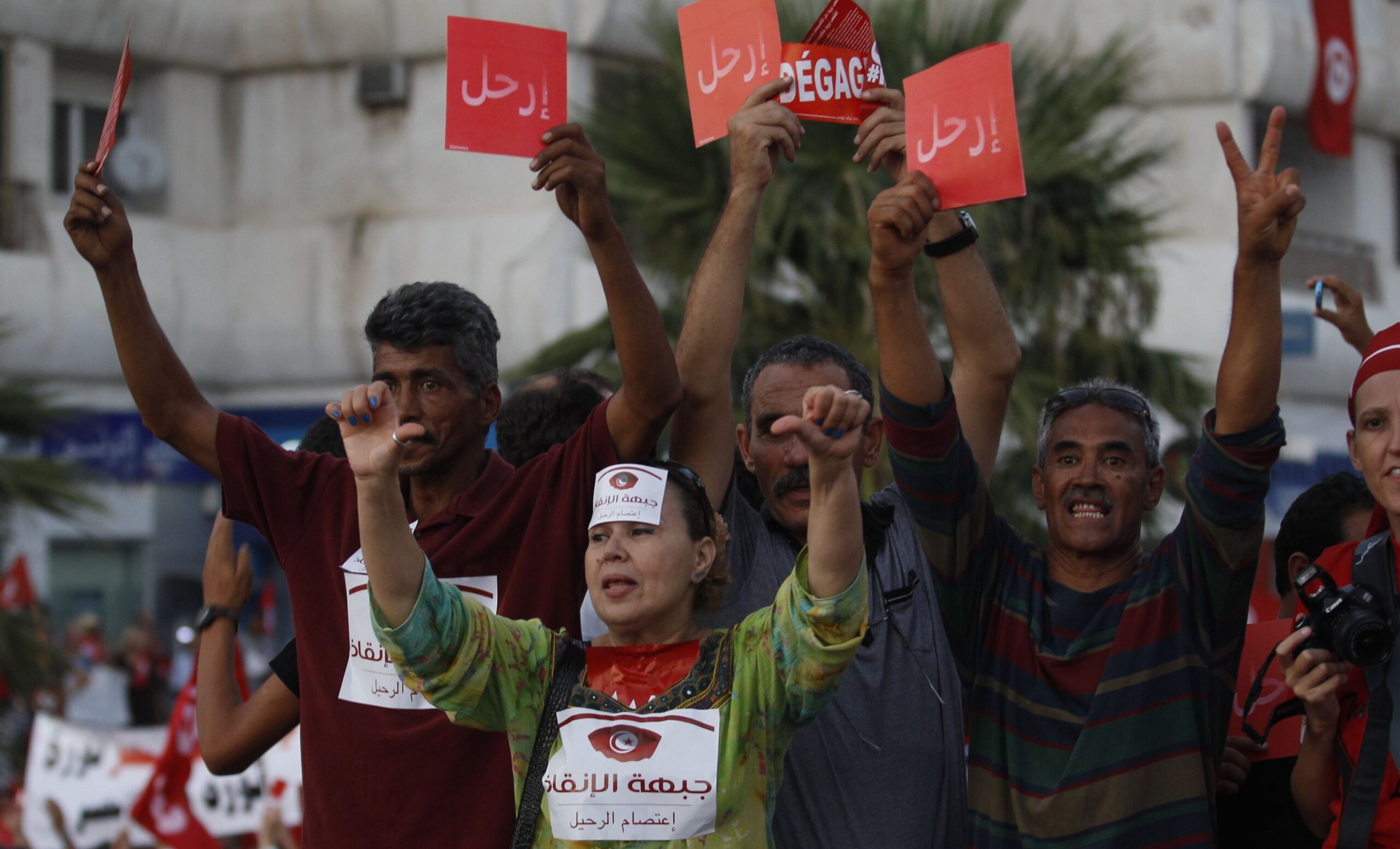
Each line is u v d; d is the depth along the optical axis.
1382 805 7.93
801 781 8.83
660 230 26.67
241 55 47.50
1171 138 45.97
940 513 8.88
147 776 20.55
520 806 7.63
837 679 7.50
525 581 8.84
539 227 43.66
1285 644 8.01
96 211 9.23
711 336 9.33
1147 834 8.32
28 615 25.62
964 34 26.25
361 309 46.16
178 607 51.97
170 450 46.72
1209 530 8.44
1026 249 26.22
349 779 8.65
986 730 8.85
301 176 47.03
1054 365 26.45
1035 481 9.48
